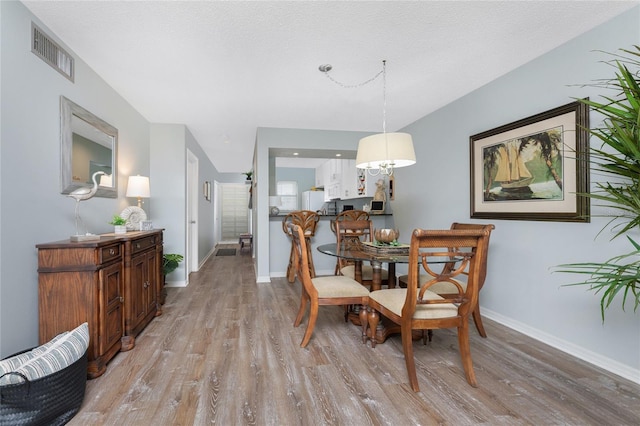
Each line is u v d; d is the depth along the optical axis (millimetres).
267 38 2098
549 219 2293
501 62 2479
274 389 1706
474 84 2896
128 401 1588
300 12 1823
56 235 2031
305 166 8805
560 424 1438
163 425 1416
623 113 1246
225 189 9586
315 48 2232
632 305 1836
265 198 4305
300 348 2227
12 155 1666
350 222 3332
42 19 1871
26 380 1275
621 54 1881
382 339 2312
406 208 4301
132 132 3391
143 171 3748
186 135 4219
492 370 1931
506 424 1433
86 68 2426
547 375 1874
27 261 1771
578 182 2100
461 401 1609
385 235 2598
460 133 3232
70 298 1783
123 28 1971
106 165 2736
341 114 3742
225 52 2275
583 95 2086
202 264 5746
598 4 1789
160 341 2330
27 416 1274
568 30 2045
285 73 2629
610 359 1937
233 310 3084
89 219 2447
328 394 1663
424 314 1769
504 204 2684
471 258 1755
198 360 2035
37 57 1861
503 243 2717
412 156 2311
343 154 4824
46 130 1940
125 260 2197
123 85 2848
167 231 4051
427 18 1893
